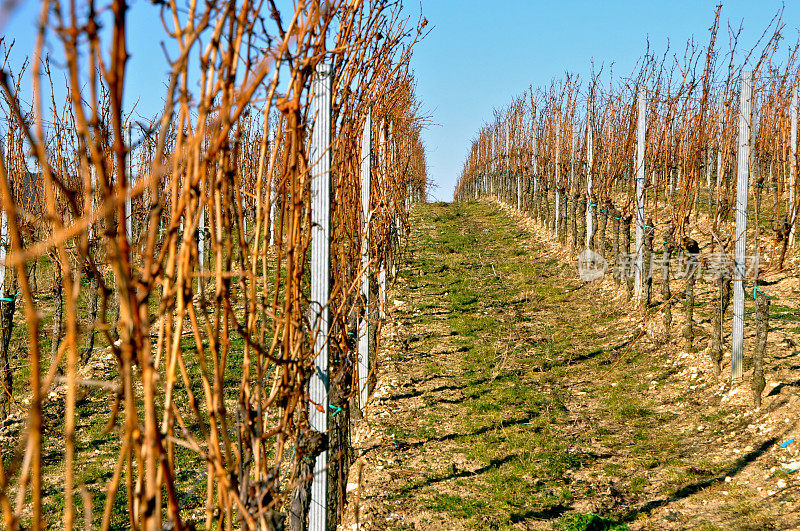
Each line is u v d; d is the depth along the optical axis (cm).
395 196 1349
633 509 592
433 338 1259
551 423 835
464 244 2336
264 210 235
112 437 838
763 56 1080
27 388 973
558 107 2238
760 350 739
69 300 125
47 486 694
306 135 312
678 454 705
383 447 768
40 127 121
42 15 117
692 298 994
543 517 588
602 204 1705
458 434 809
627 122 1616
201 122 165
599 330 1266
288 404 256
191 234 170
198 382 955
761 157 1784
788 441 648
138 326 143
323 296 331
